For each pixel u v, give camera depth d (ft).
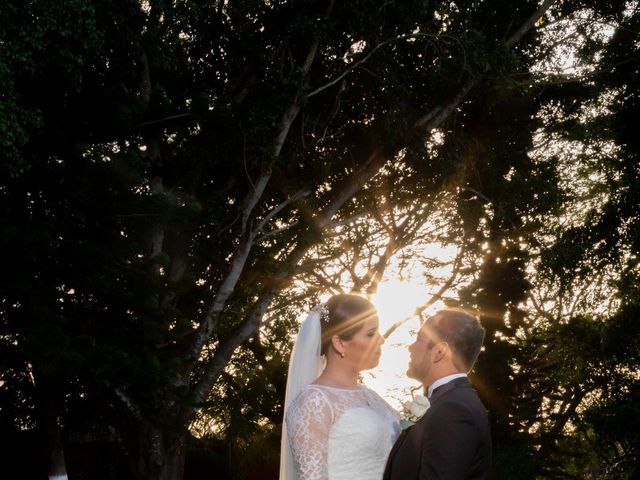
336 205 61.82
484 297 68.64
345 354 13.43
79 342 41.65
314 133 59.52
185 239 54.08
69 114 42.45
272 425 69.36
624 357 75.31
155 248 51.78
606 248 75.92
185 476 71.97
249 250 56.70
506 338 69.41
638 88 73.72
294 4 54.08
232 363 70.28
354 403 12.96
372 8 53.72
